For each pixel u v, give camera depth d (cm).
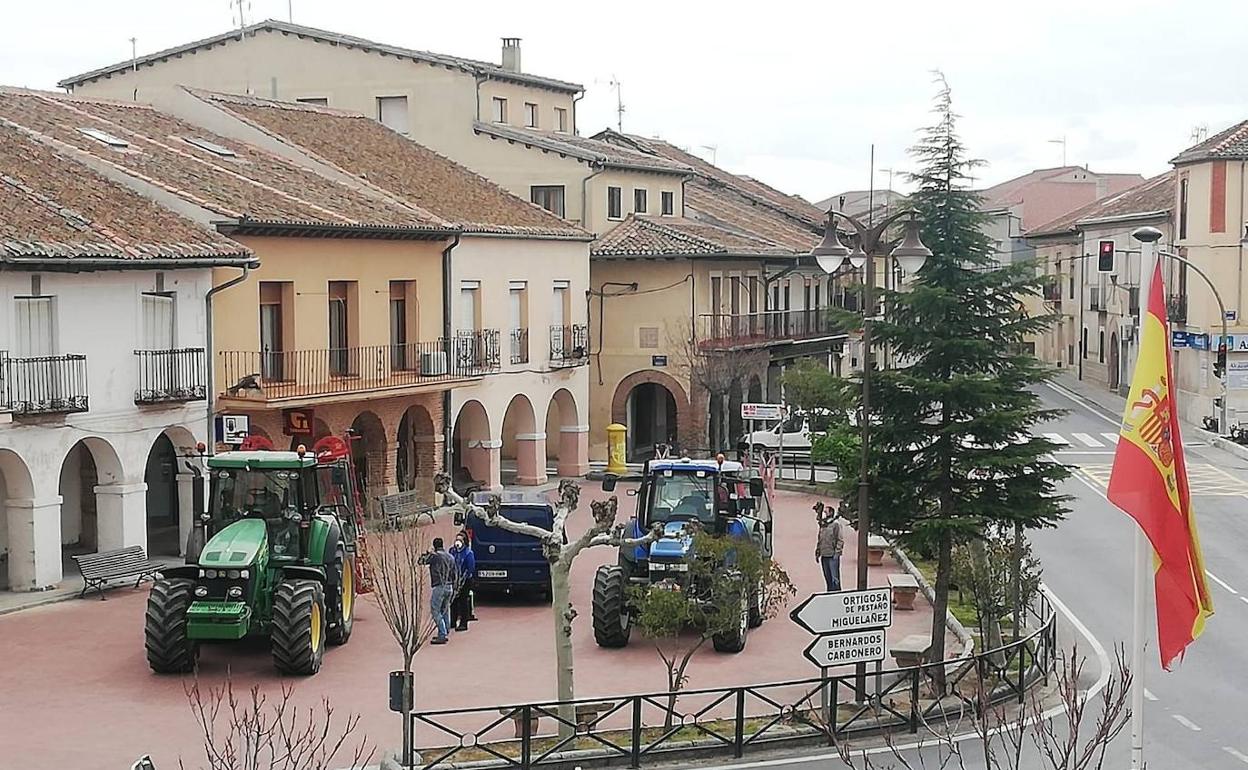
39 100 3553
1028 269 2130
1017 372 2136
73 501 3191
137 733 1858
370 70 5006
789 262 5678
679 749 1819
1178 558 1353
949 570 2177
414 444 3869
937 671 2050
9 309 2595
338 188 3766
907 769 1562
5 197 2806
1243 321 5788
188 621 2095
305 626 2122
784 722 1941
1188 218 5966
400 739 1859
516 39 5572
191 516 3020
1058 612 2786
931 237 2127
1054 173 11488
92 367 2756
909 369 2155
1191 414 5994
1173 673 2333
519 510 2712
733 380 4950
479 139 4956
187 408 2994
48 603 2602
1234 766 1831
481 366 4019
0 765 1727
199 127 3962
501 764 1741
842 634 1903
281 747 1795
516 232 4162
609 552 3325
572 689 1875
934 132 2127
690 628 2530
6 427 2570
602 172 4931
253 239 3206
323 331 3441
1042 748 1839
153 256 2827
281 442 3244
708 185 6662
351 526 2636
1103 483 4475
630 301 4925
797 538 3538
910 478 2169
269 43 5081
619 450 4650
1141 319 1398
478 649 2369
